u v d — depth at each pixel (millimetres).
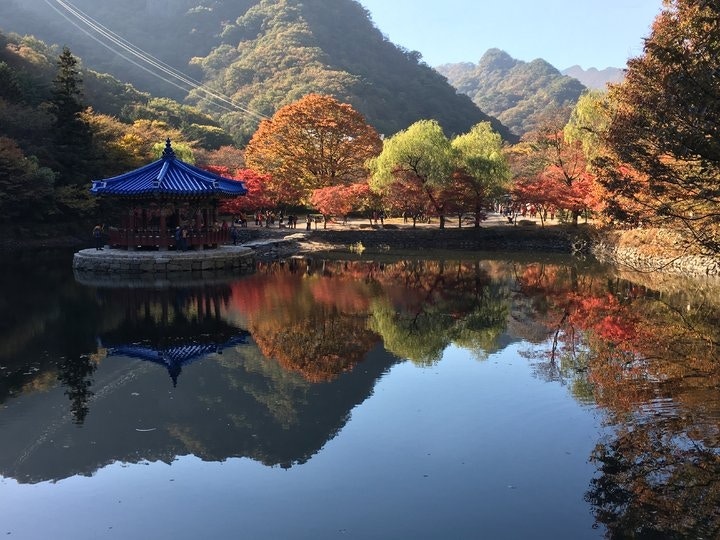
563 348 17156
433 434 11016
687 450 10023
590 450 10188
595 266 38125
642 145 13195
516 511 8312
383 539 7707
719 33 11914
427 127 51469
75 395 13219
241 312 22328
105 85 104188
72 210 52812
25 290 26969
